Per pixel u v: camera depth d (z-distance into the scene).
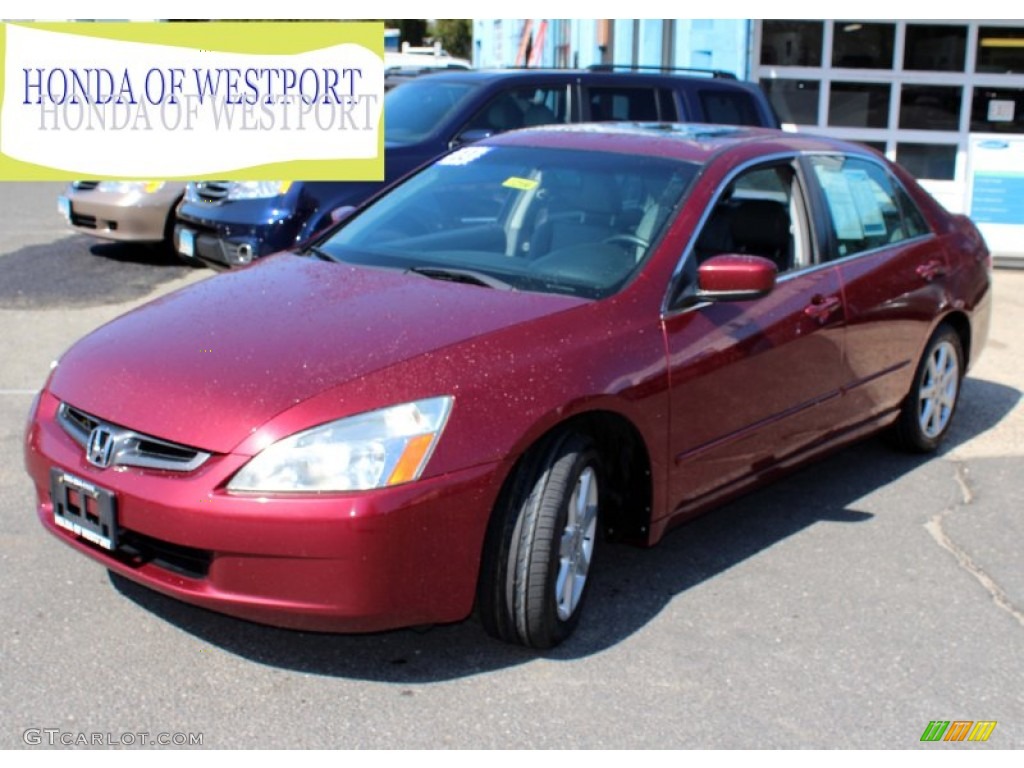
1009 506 5.31
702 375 4.20
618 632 3.99
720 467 4.44
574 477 3.70
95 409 3.60
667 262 4.27
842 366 5.05
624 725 3.42
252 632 3.87
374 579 3.31
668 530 4.32
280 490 3.27
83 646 3.73
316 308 3.98
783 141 5.16
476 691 3.58
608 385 3.81
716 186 4.59
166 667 3.64
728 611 4.18
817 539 4.88
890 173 5.79
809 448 5.00
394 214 4.95
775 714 3.52
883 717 3.53
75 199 10.41
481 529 3.49
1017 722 3.53
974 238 6.27
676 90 9.56
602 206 4.57
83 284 9.59
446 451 3.40
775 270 4.20
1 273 9.95
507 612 3.65
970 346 6.14
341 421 3.34
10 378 6.83
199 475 3.33
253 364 3.57
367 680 3.62
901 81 13.15
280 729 3.34
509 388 3.57
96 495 3.48
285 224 8.16
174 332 3.88
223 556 3.32
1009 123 13.23
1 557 4.33
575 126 5.47
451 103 8.86
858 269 5.20
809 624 4.10
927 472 5.77
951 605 4.29
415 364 3.53
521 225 4.60
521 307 3.96
